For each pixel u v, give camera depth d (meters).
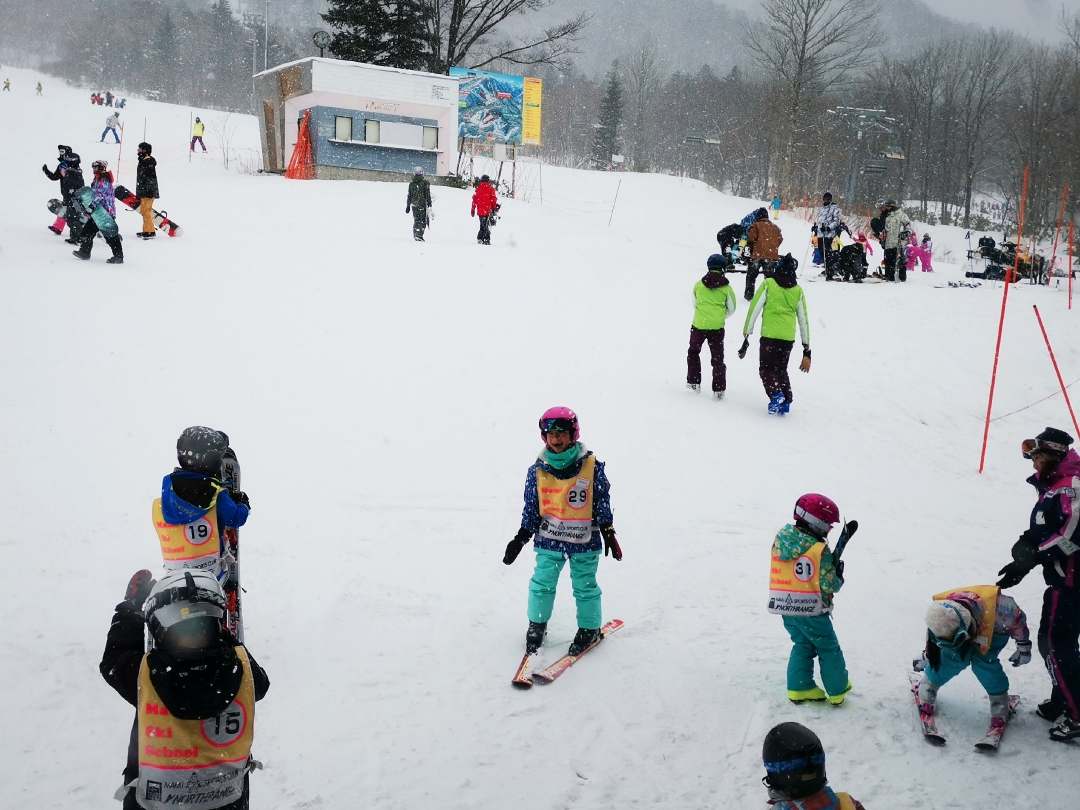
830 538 7.79
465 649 5.20
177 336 10.38
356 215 23.19
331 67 30.42
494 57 43.41
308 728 4.27
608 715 4.65
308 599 5.54
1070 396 13.41
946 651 4.54
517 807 3.86
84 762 3.89
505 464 8.25
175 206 21.73
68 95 64.69
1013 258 23.66
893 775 4.22
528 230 24.28
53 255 13.35
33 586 5.31
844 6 60.00
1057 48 67.00
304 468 7.57
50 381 8.55
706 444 9.66
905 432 11.55
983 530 8.52
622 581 6.35
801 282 20.16
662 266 20.11
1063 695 4.57
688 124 107.56
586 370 11.73
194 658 2.60
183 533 4.14
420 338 11.81
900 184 76.81
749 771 4.25
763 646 5.54
